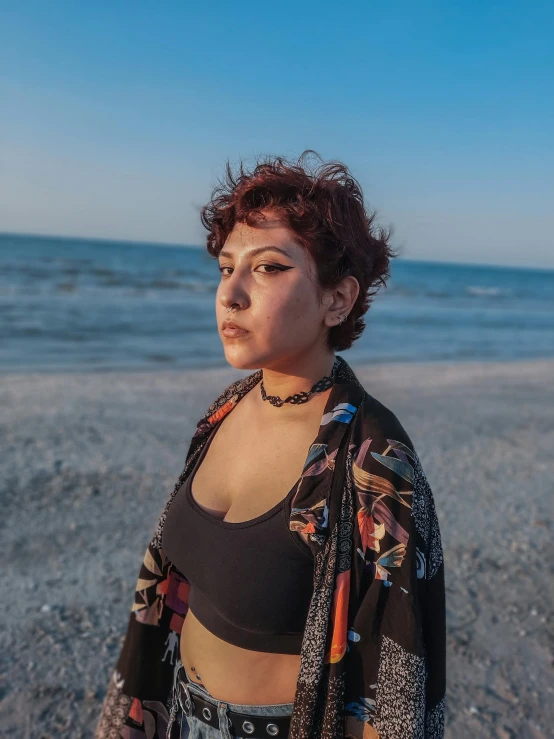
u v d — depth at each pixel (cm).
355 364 1683
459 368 1575
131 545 470
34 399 942
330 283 124
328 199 122
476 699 313
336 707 112
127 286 3722
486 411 1012
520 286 8400
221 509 133
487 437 835
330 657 112
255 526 121
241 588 120
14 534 473
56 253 7638
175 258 8069
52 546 459
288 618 120
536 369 1606
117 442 728
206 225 138
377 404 124
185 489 143
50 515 512
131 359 1569
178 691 142
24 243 10412
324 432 120
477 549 480
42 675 317
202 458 149
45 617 368
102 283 3794
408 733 106
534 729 294
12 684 309
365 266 129
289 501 120
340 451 118
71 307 2581
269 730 126
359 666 113
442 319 3275
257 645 124
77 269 4819
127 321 2277
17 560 435
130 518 518
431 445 780
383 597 111
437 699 116
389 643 110
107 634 356
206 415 156
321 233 120
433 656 116
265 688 127
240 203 125
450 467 690
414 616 109
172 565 160
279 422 132
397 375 1399
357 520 115
